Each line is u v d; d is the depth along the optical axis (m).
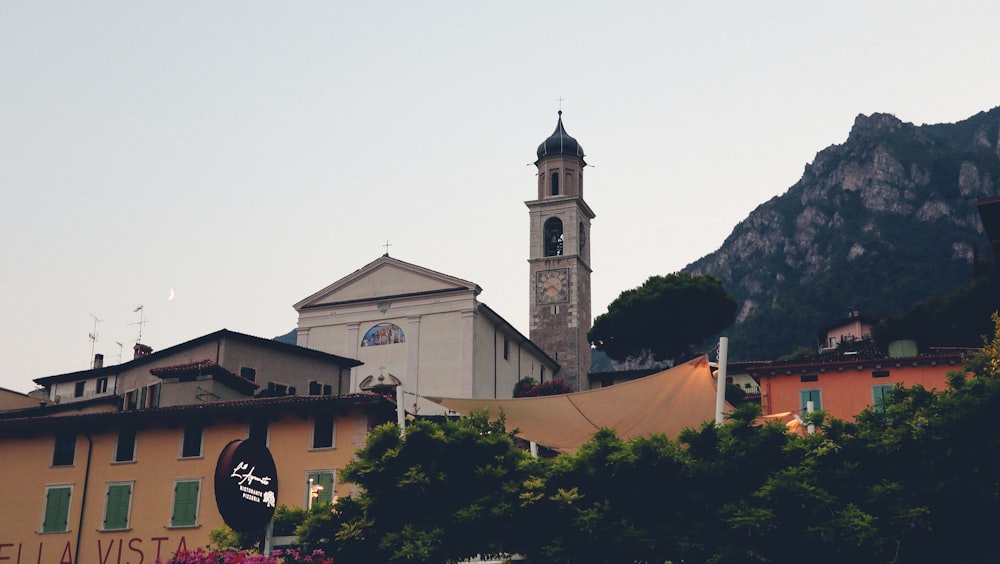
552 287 87.31
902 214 188.75
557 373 85.44
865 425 22.56
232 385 47.66
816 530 20.05
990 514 20.25
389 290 69.81
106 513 39.94
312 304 71.19
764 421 23.19
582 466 22.61
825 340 101.00
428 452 23.61
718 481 21.98
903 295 156.88
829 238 194.62
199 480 39.44
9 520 40.78
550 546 21.69
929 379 42.59
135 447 40.62
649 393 27.33
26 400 54.91
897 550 19.61
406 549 21.62
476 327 67.56
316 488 34.44
